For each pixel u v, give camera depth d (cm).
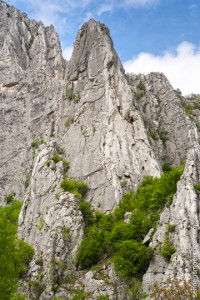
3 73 16262
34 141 14325
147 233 8350
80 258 8575
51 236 8938
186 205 7819
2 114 15500
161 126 13500
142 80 14875
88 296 7700
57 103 14350
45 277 8362
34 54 17562
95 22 13375
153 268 7412
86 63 12731
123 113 11475
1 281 5691
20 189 13538
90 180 10469
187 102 15475
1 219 6144
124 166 10575
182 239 7375
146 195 9319
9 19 18538
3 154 14675
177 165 12400
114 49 12681
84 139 11219
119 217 9369
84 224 9300
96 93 11956
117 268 7750
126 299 7369
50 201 9875
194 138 12631
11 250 5959
